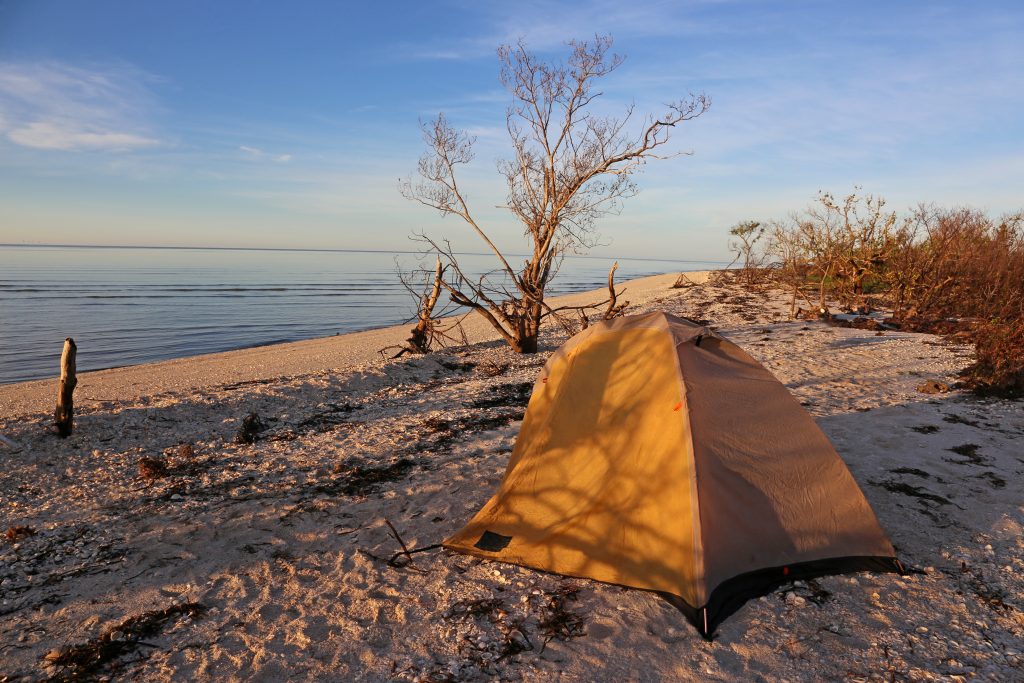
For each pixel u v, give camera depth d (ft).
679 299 87.45
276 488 22.02
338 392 38.14
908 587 14.24
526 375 41.39
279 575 16.02
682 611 13.32
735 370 16.30
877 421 26.23
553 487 16.72
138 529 18.83
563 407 17.31
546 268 50.93
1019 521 17.03
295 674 12.11
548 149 47.42
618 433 15.97
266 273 321.32
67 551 17.58
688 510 14.02
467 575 15.58
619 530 15.11
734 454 14.84
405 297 179.83
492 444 26.03
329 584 15.49
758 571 14.19
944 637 12.46
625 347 16.81
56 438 28.32
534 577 15.28
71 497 21.74
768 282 99.71
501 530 16.83
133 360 73.10
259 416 32.60
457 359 47.91
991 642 12.26
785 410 16.08
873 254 66.23
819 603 13.69
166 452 26.91
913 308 55.16
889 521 17.21
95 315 118.11
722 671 11.71
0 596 15.35
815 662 11.84
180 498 21.29
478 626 13.50
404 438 27.68
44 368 67.05
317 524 18.86
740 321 62.03
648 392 15.79
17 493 22.21
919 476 20.21
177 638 13.44
